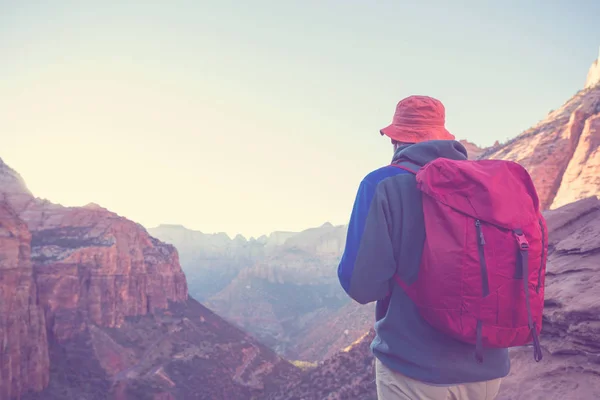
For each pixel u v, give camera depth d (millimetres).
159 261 131000
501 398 4824
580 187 51844
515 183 2256
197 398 91000
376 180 2500
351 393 24859
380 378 2537
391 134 2746
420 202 2371
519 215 2125
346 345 164125
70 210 118562
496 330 2105
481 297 2086
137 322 110312
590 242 6453
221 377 102562
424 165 2467
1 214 68562
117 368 89812
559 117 77500
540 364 5051
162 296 124250
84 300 99750
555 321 5262
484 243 2102
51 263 97250
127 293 111312
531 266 2117
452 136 2818
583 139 56750
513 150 78000
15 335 65625
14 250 68812
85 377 82875
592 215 8258
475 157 99312
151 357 99562
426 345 2301
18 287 68938
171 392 88438
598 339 4598
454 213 2186
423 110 2695
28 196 123500
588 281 5551
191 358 104875
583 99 77062
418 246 2318
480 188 2164
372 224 2383
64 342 89375
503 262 2090
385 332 2453
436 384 2260
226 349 116062
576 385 4426
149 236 142500
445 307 2145
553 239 8008
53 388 73875
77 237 111250
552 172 61469
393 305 2441
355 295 2420
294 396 42625
